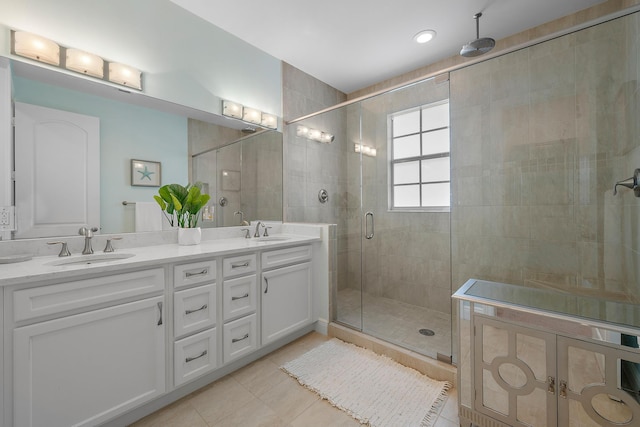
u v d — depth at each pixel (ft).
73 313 3.69
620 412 3.18
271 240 7.65
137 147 6.00
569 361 3.48
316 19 7.06
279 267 6.66
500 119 7.10
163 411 4.65
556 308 3.85
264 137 8.57
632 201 5.13
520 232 6.83
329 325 7.55
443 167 8.35
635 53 4.99
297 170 9.31
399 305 8.94
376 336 6.92
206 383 5.37
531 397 3.72
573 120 6.09
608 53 5.60
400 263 9.04
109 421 4.13
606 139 5.64
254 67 8.34
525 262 6.77
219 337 5.39
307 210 9.46
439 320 7.87
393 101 9.05
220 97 7.54
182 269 4.82
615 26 5.47
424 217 8.66
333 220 9.53
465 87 7.64
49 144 4.92
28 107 4.73
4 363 3.23
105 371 3.96
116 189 5.68
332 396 4.99
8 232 4.50
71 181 5.14
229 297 5.54
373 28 7.38
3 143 4.48
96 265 3.88
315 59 9.01
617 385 3.18
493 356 4.03
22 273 3.40
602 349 3.27
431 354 5.99
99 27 5.51
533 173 6.63
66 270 3.56
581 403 3.38
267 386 5.34
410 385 5.31
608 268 5.61
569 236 6.15
